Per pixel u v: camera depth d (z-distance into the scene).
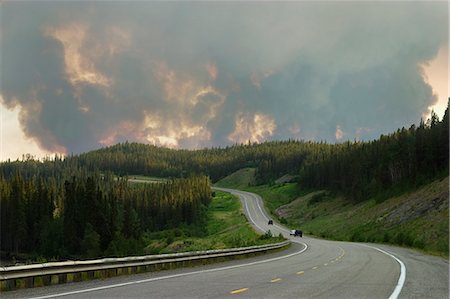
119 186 194.88
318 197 168.12
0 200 127.38
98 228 113.75
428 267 25.03
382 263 28.22
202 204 187.62
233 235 110.12
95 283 17.41
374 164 151.12
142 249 108.12
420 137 118.75
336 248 50.16
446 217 59.34
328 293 14.66
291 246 55.62
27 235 126.31
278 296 13.89
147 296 13.78
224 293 14.50
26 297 13.41
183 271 23.14
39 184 139.50
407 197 96.50
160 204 175.88
